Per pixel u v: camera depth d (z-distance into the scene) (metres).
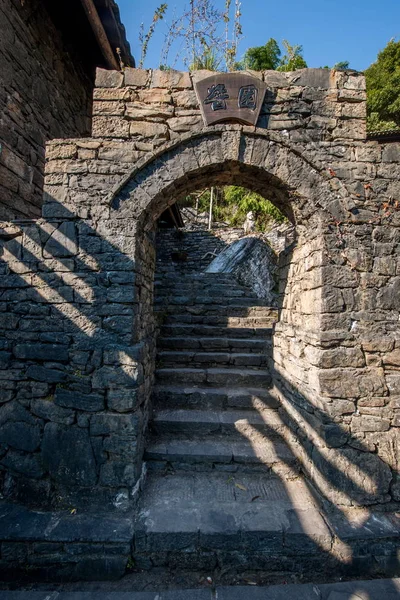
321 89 3.05
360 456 2.72
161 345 4.89
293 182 2.95
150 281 3.84
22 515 2.64
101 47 4.66
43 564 2.45
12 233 2.92
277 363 4.00
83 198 2.90
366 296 2.86
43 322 2.88
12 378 2.90
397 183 2.98
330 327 2.81
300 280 3.38
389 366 2.82
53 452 2.79
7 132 3.58
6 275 2.92
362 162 2.99
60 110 4.85
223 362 4.58
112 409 2.76
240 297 6.46
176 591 2.31
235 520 2.57
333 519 2.61
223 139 2.95
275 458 3.18
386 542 2.49
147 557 2.49
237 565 2.49
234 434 3.52
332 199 2.94
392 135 5.63
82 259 2.87
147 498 2.82
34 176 4.18
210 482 3.04
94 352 2.80
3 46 3.49
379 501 2.70
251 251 8.01
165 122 3.03
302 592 2.31
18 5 3.75
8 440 2.88
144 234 3.24
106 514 2.65
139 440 2.88
